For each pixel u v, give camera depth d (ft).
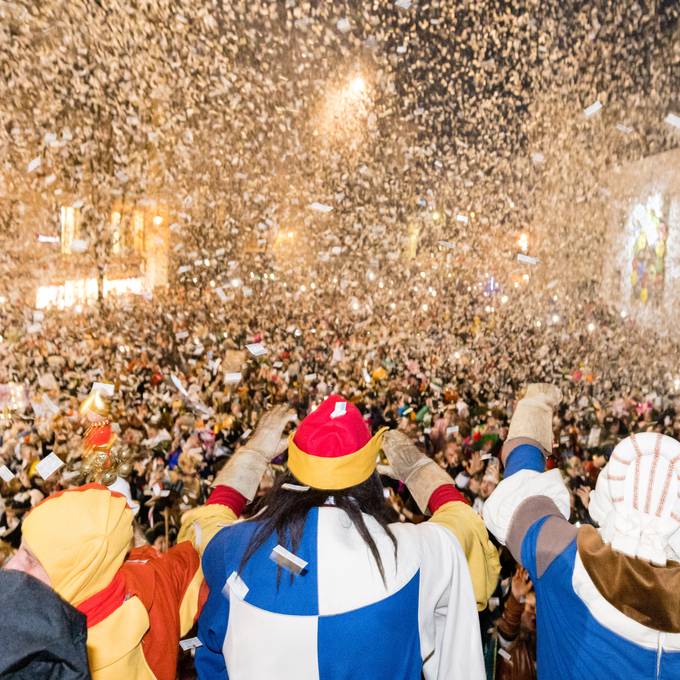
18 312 36.73
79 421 16.31
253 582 4.43
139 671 4.37
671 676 3.76
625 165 57.93
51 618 3.59
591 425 20.13
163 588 4.74
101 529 4.17
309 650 4.21
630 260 56.39
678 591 3.70
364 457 4.70
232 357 16.67
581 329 42.86
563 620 4.12
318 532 4.45
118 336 33.96
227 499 5.47
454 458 15.92
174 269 62.44
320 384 23.76
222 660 5.02
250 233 68.44
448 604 4.74
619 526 3.98
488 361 31.14
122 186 54.80
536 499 4.58
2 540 11.41
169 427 17.94
